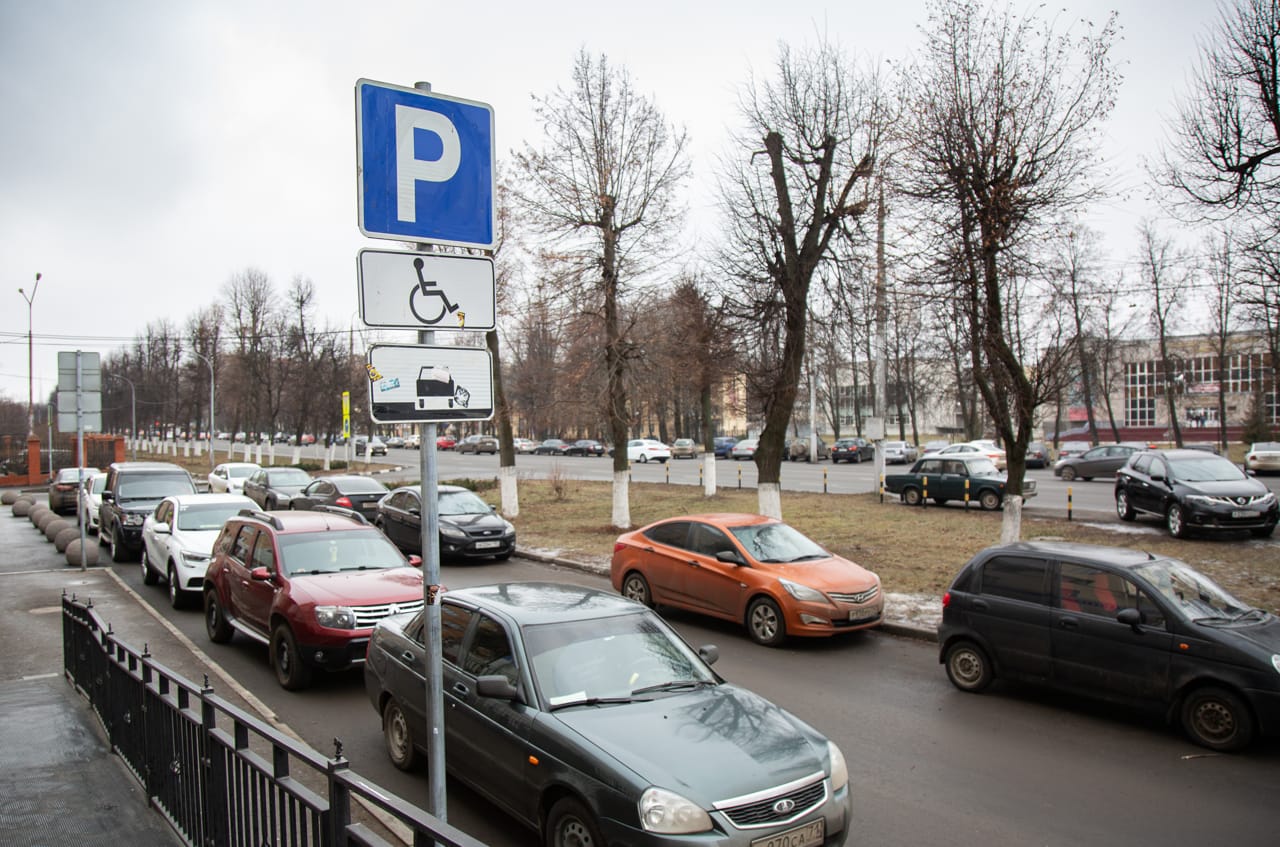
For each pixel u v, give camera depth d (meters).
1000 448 42.16
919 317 27.42
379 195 3.46
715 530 10.88
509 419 22.83
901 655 9.43
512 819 5.10
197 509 12.91
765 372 16.03
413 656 5.84
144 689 5.07
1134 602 7.00
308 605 7.81
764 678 8.49
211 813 4.10
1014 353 13.77
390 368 3.41
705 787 3.94
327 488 20.80
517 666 4.91
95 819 4.71
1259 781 5.81
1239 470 16.94
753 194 15.77
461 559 16.94
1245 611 6.99
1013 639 7.67
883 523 19.20
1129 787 5.71
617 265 18.70
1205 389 59.69
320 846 3.14
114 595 12.42
